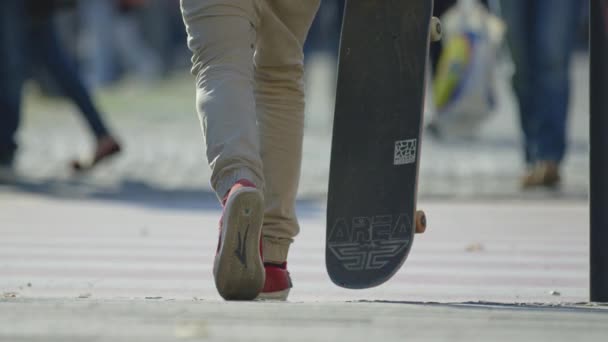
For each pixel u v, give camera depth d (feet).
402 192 34.83
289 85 37.06
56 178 91.71
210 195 83.92
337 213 35.58
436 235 63.98
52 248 58.23
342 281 34.96
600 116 36.29
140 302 31.99
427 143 117.60
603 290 36.96
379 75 35.37
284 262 37.91
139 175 93.86
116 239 62.13
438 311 30.99
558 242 61.26
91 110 92.43
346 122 35.68
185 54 283.38
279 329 26.66
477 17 91.91
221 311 29.81
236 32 34.60
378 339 25.30
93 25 205.16
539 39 82.74
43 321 27.50
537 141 83.76
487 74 91.97
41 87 169.17
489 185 87.04
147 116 149.79
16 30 91.76
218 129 33.83
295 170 37.55
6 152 92.68
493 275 49.67
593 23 35.94
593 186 36.76
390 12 35.32
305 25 36.91
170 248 58.75
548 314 31.04
